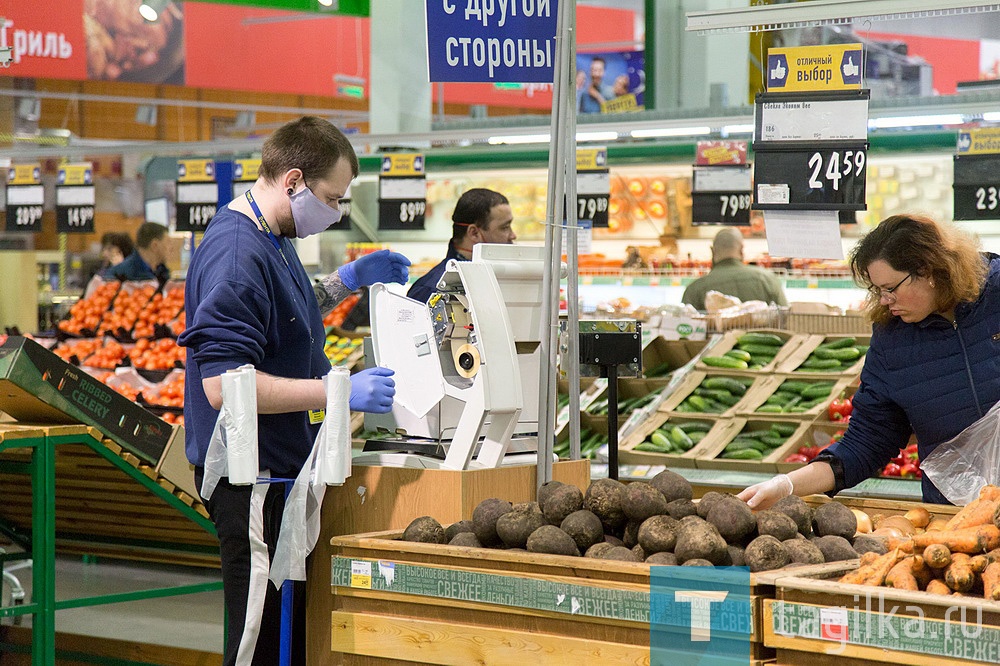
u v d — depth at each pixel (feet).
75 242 32.94
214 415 9.39
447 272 10.04
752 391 17.35
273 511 9.59
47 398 10.84
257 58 41.27
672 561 7.51
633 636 7.38
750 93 21.94
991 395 9.77
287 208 9.64
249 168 22.81
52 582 10.87
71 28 34.94
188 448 9.69
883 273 9.63
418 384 10.06
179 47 38.65
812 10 11.32
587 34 48.24
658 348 19.62
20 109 34.06
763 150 12.14
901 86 36.70
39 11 34.22
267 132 40.40
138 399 19.85
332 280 11.76
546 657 7.66
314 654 10.07
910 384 10.12
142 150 25.64
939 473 9.94
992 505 7.80
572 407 11.20
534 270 10.53
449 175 25.25
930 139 20.59
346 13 23.84
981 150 17.49
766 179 12.14
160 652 13.03
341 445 9.09
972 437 9.81
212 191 23.12
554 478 10.64
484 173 25.16
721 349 18.51
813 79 11.90
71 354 21.25
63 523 14.52
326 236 26.37
